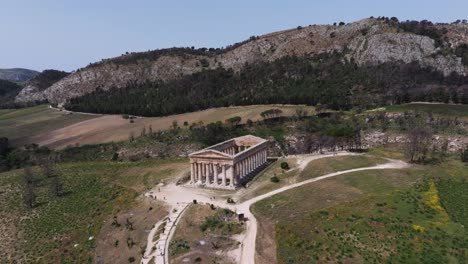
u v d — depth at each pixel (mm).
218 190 124688
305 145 176750
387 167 134125
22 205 128875
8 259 100625
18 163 179500
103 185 140500
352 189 110312
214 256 80125
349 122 192375
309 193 110688
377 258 75688
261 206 105312
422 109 196750
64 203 127812
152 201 117625
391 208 95562
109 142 194375
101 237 103125
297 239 83688
